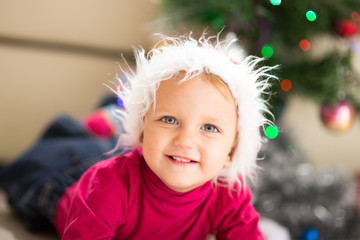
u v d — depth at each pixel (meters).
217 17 1.41
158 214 0.72
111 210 0.68
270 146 1.39
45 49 1.72
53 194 1.03
